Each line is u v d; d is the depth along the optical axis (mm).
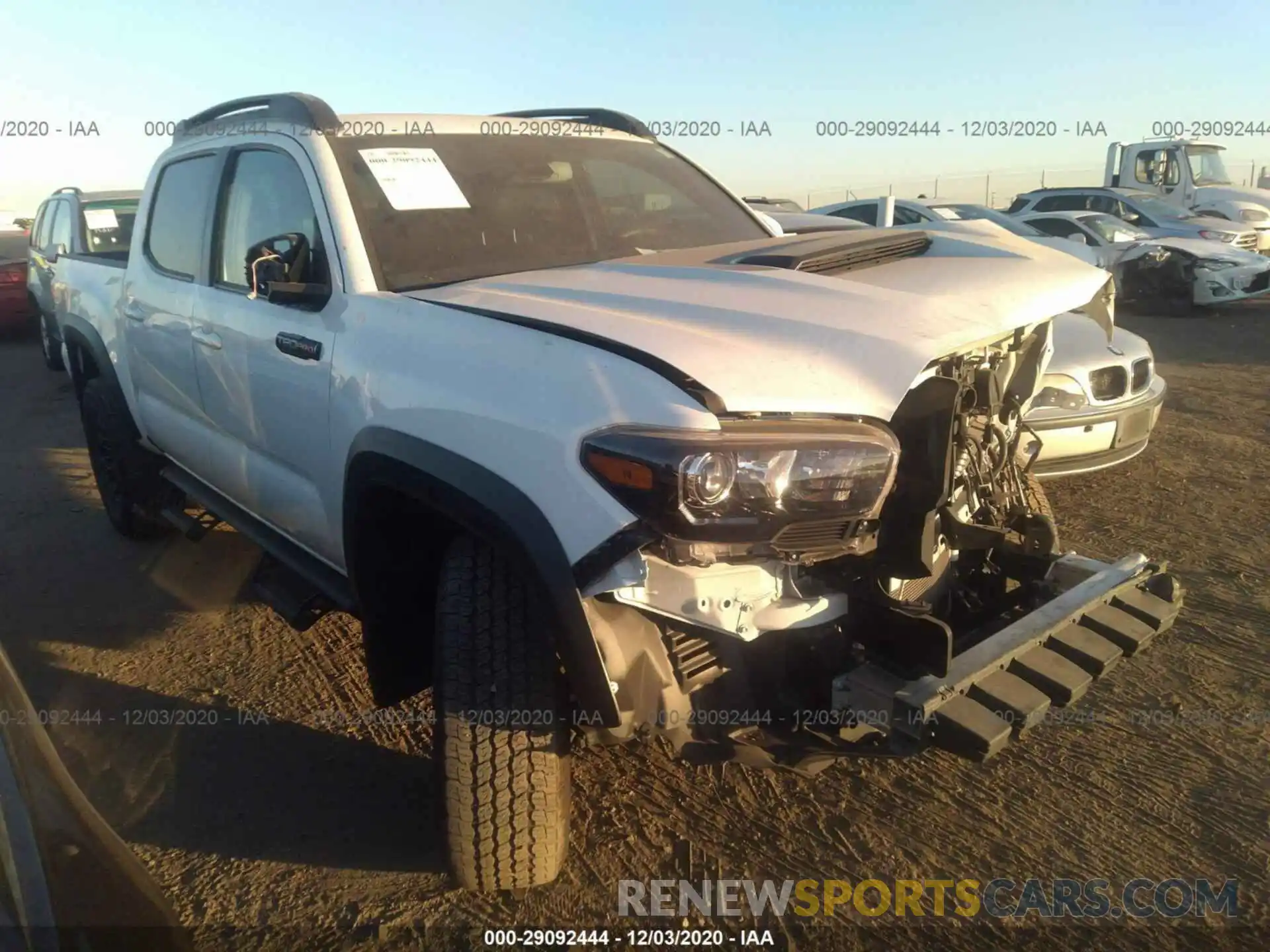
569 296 2592
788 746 2268
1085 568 2744
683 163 4137
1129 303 13367
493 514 2176
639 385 2041
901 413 2195
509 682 2299
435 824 2840
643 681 2150
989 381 2523
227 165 3658
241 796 3078
